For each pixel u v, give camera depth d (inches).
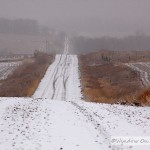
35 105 1314.0
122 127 967.6
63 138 839.7
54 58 5856.3
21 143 785.6
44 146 767.1
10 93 3260.3
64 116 1109.7
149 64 4744.1
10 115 1088.8
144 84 3181.6
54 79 3897.6
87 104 1405.0
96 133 893.8
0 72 4990.2
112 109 1288.1
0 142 788.6
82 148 758.5
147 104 1514.5
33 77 4020.7
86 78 3914.9
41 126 959.0
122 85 3243.1
